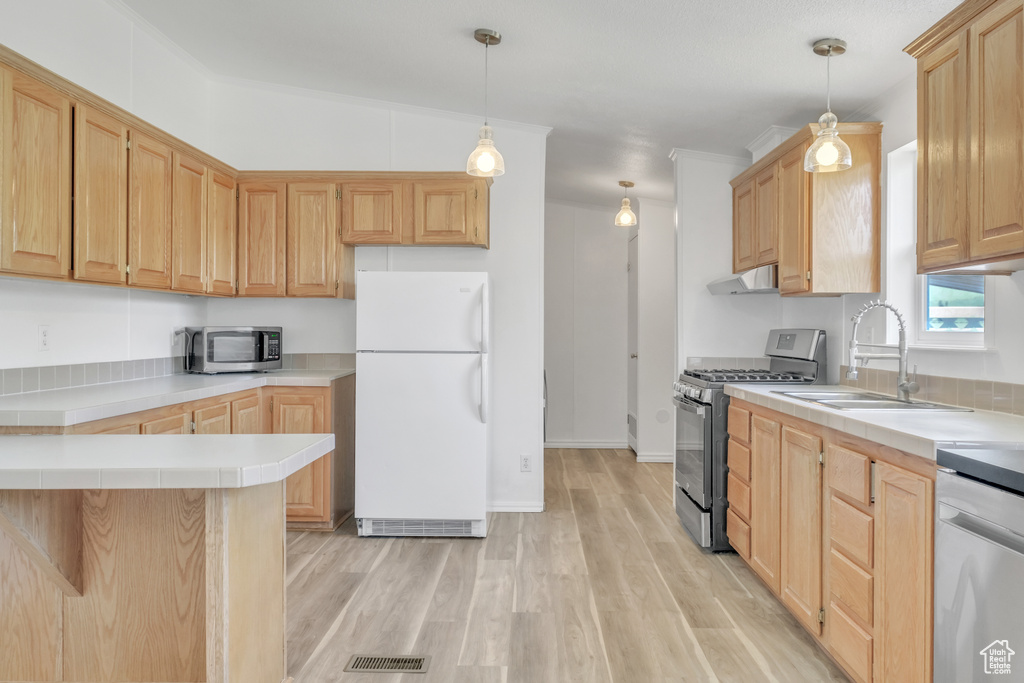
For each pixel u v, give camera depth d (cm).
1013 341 220
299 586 285
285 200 383
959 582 148
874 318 309
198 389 292
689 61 293
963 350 244
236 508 166
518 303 412
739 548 308
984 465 140
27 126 227
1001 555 134
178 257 324
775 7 238
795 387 319
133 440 182
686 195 420
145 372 348
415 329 353
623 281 647
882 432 183
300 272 382
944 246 201
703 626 250
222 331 368
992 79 177
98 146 264
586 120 391
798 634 244
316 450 177
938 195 203
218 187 364
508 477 412
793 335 370
